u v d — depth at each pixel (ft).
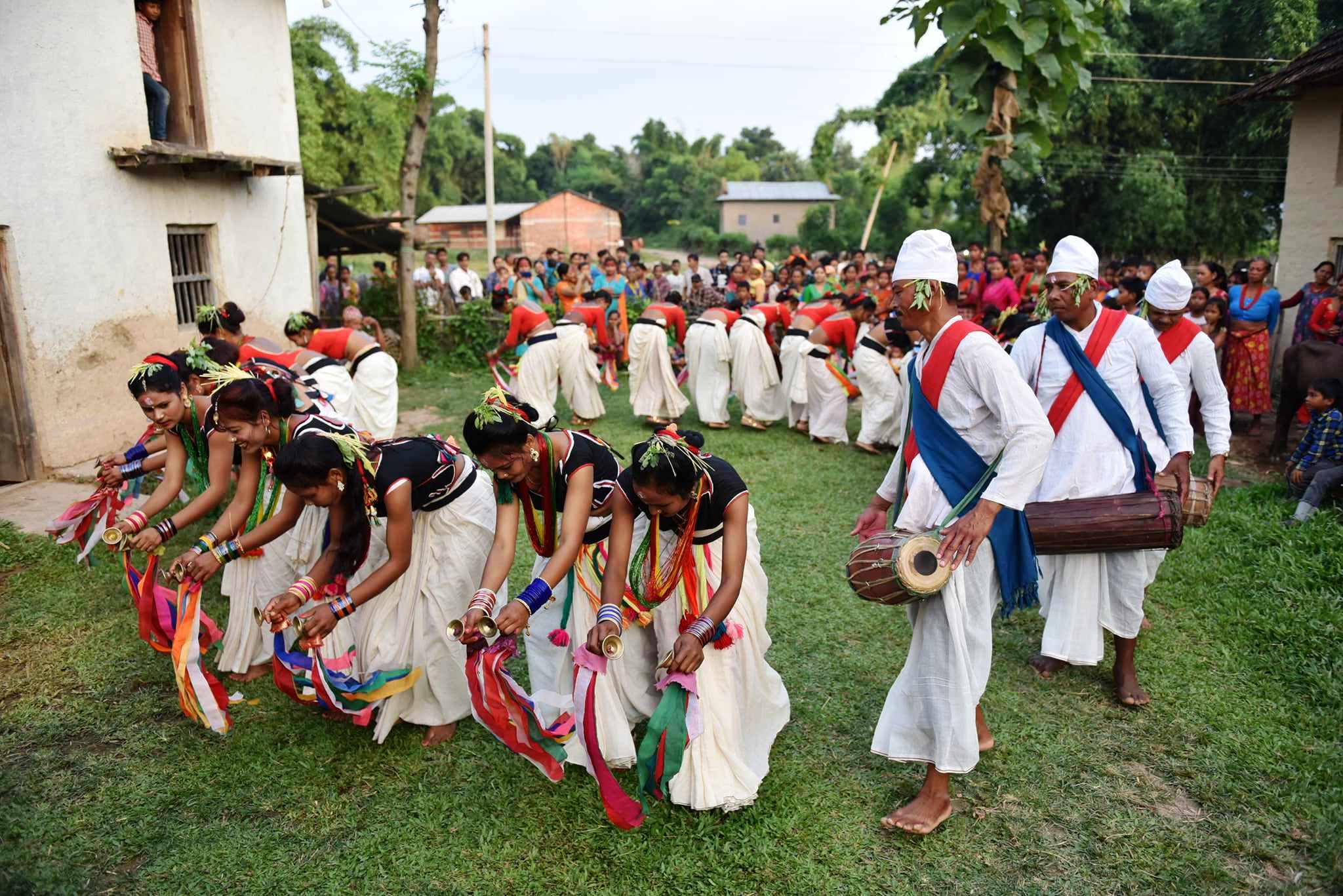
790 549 19.24
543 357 28.78
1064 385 13.03
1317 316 29.96
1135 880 9.70
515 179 241.35
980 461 10.27
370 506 10.89
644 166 261.44
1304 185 34.76
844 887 9.57
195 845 10.14
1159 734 12.40
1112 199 88.12
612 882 9.62
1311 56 33.19
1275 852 10.09
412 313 42.57
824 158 139.03
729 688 10.65
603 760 9.70
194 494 21.18
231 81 31.24
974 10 28.60
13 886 8.93
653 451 9.59
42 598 16.20
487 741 12.15
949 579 9.99
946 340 10.21
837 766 11.70
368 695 11.23
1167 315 14.71
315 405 13.46
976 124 31.24
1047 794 11.16
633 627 11.33
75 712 12.76
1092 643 12.95
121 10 25.86
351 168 105.19
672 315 31.14
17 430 23.57
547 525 11.15
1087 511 12.19
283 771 11.46
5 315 23.26
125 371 26.63
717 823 10.54
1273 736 12.19
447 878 9.68
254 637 13.58
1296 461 21.52
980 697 10.58
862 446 27.53
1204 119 84.12
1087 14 29.76
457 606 11.76
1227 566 17.57
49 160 24.02
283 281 34.40
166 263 28.12
